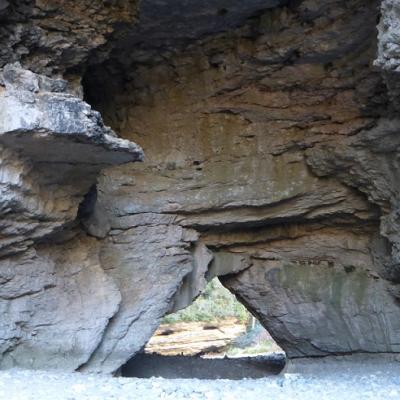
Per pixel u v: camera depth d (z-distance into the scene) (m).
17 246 10.20
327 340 14.21
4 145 9.19
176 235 13.27
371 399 7.85
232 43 12.62
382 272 13.80
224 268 14.47
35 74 9.49
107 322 11.48
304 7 11.40
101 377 9.98
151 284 12.76
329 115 13.11
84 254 11.62
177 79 13.23
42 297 10.71
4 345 10.12
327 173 13.41
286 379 10.37
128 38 11.97
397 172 12.44
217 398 7.66
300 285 14.27
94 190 11.41
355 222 13.98
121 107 13.54
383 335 13.70
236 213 13.70
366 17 11.23
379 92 12.30
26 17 10.05
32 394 7.54
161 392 7.96
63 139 9.15
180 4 11.16
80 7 10.44
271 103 13.27
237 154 13.52
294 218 13.98
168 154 13.45
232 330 29.25
